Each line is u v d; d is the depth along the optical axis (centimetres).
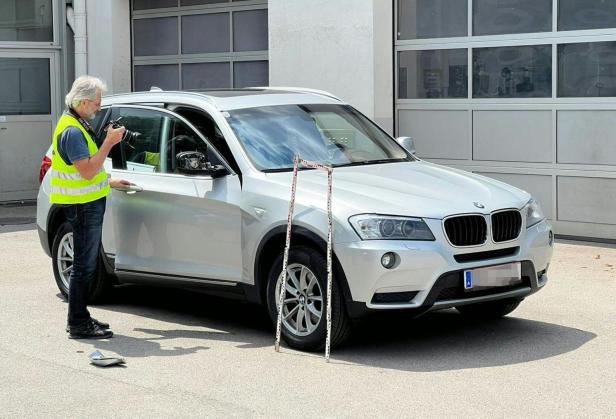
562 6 1203
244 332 813
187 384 656
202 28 1653
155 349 755
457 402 609
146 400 621
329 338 709
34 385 659
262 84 1580
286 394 630
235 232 780
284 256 731
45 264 1140
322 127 856
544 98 1224
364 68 1353
